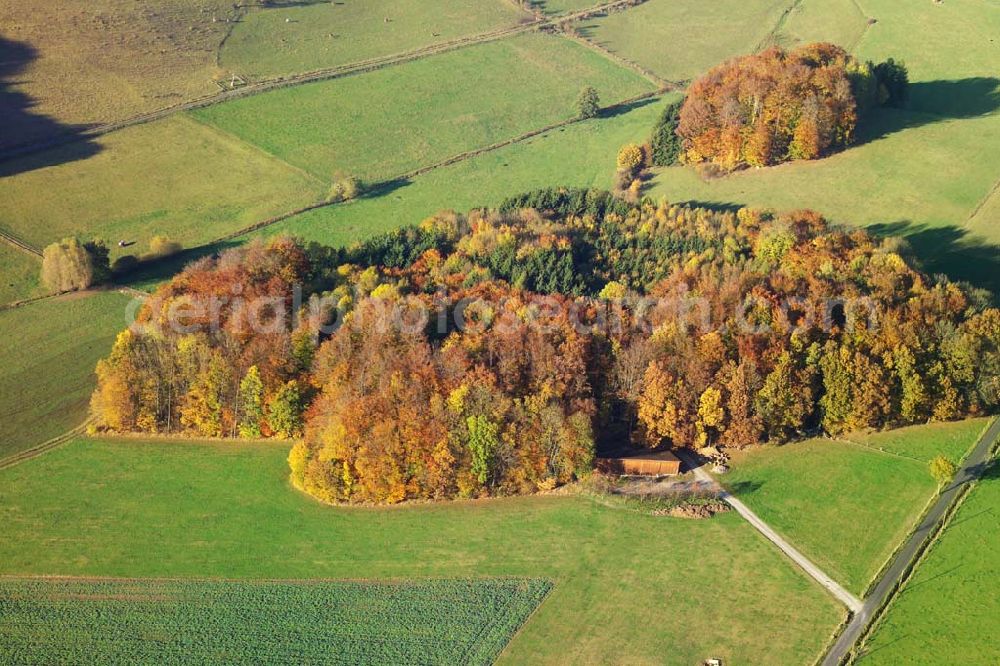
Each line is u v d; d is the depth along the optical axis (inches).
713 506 6018.7
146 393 6747.1
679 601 5398.6
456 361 6407.5
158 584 5639.8
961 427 6535.4
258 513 6117.1
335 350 6628.9
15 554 5880.9
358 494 6151.6
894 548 5684.1
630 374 6535.4
